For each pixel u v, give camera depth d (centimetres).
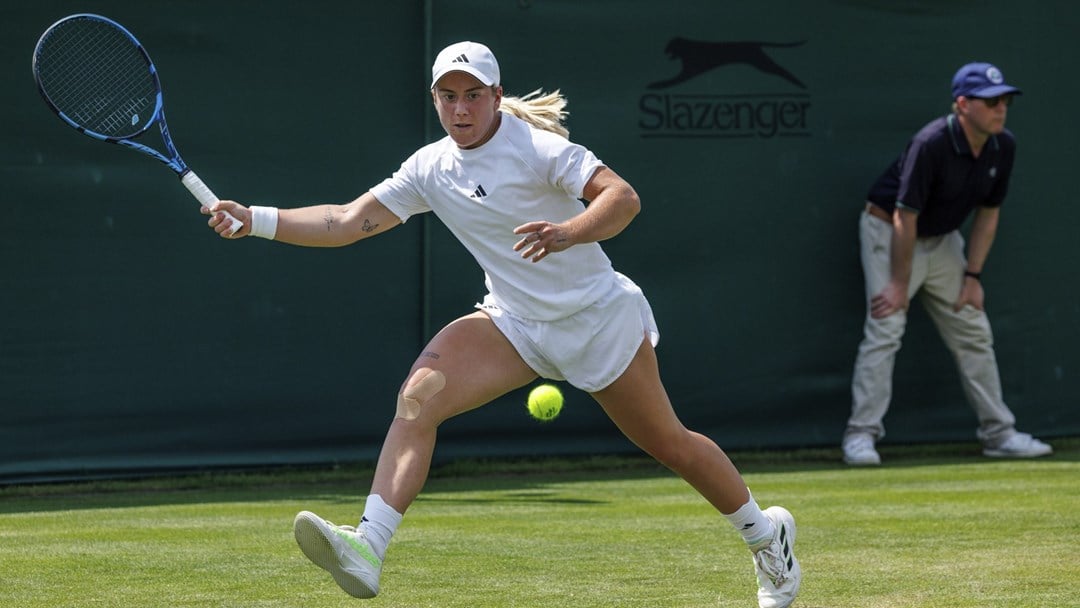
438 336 1338
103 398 2525
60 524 2058
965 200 2775
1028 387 3027
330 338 2666
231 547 1823
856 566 1659
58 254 2491
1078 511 2120
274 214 1360
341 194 2650
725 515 1398
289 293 2638
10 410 2469
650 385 1348
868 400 2842
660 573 1620
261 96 2597
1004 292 3009
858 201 2941
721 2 2855
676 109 2834
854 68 2933
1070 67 3041
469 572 1630
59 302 2495
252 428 2622
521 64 2747
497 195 1299
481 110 1280
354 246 2672
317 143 2634
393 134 2677
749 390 2888
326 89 2636
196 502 2323
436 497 2361
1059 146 3034
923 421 2994
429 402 1284
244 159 2591
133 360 2542
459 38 2706
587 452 2827
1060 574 1599
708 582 1566
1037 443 2903
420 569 1650
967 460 2869
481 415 2767
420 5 2678
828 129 2923
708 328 2862
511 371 1338
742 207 2878
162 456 2564
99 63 2380
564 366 1336
